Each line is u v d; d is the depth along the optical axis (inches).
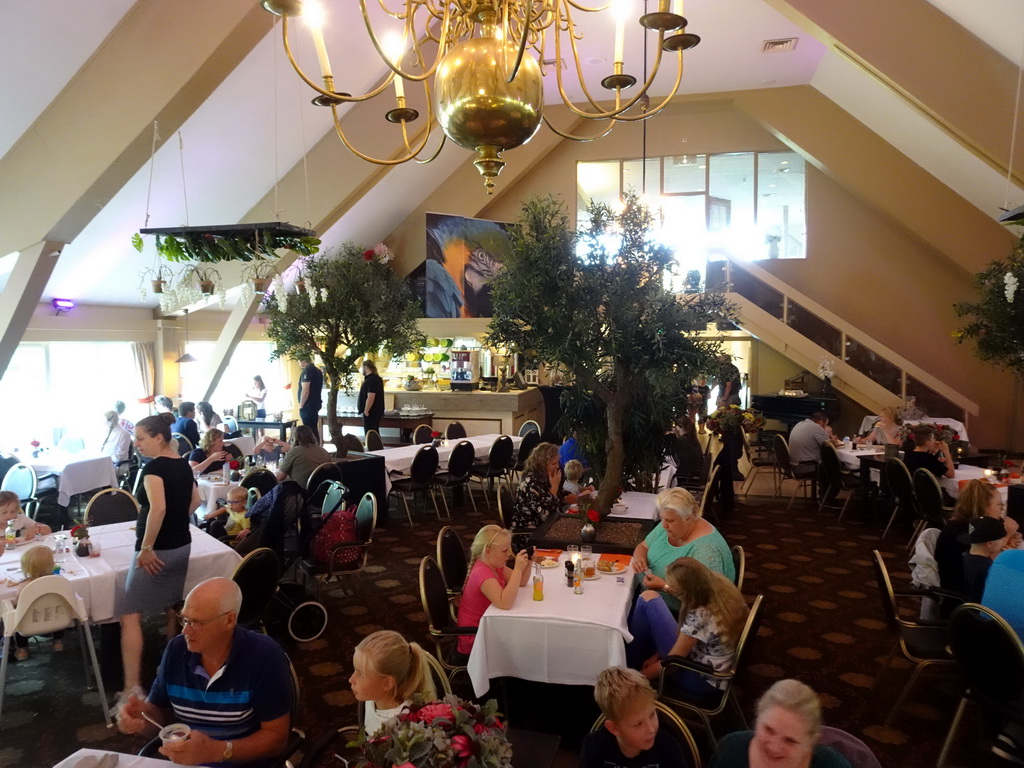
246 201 369.4
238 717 94.6
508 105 80.0
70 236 252.2
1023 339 309.4
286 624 185.8
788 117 480.1
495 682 151.2
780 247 543.8
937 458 260.4
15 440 387.9
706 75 456.8
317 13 88.8
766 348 541.0
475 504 344.8
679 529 149.8
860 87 408.2
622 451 205.6
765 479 412.8
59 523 310.3
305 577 217.6
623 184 564.1
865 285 525.7
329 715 144.8
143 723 95.0
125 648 150.3
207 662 96.0
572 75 454.6
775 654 174.6
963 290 504.4
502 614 133.8
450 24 97.7
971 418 493.0
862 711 147.3
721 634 122.4
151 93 227.9
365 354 371.6
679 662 122.3
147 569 150.6
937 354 513.0
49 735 138.0
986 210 419.5
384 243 564.7
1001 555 128.9
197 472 275.4
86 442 421.1
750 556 256.5
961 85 269.1
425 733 71.4
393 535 287.1
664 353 183.8
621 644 127.4
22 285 251.6
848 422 521.7
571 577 149.6
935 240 451.8
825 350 481.4
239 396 560.7
